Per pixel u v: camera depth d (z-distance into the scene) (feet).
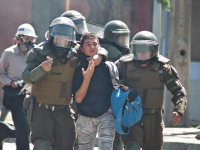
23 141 68.59
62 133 53.52
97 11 162.30
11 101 68.64
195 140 84.38
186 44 130.72
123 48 69.77
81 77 53.42
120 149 66.28
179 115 53.52
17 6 163.12
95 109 52.39
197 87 168.86
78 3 161.79
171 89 54.75
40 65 49.67
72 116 54.08
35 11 162.50
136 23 160.66
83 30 68.59
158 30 154.30
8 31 164.04
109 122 52.54
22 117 68.85
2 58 70.85
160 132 54.65
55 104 52.49
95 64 53.11
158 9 154.20
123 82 55.21
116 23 69.62
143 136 54.80
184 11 131.13
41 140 51.75
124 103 51.60
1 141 71.26
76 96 52.75
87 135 54.13
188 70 131.44
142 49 52.85
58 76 52.16
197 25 169.89
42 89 52.19
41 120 52.29
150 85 53.93
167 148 82.12
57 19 52.11
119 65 55.52
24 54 71.92
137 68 54.29
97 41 53.98
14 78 70.59
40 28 162.50
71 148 54.70
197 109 169.37
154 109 53.98
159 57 54.70
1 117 107.86
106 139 52.19
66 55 52.24
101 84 53.26
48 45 52.54
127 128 52.65
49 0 161.99
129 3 160.76
